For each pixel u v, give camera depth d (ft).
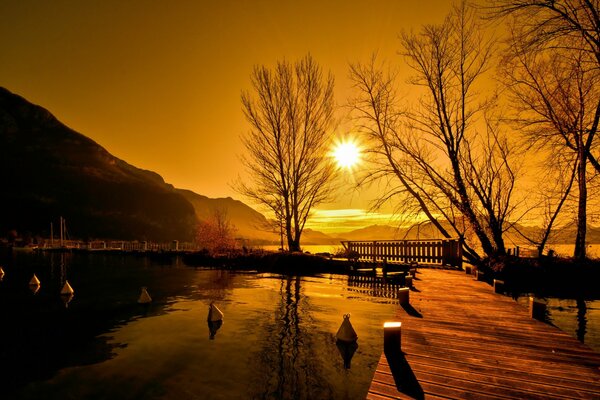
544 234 59.57
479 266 56.44
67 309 40.52
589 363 16.16
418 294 34.78
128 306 41.93
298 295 47.62
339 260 75.36
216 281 63.72
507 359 16.67
